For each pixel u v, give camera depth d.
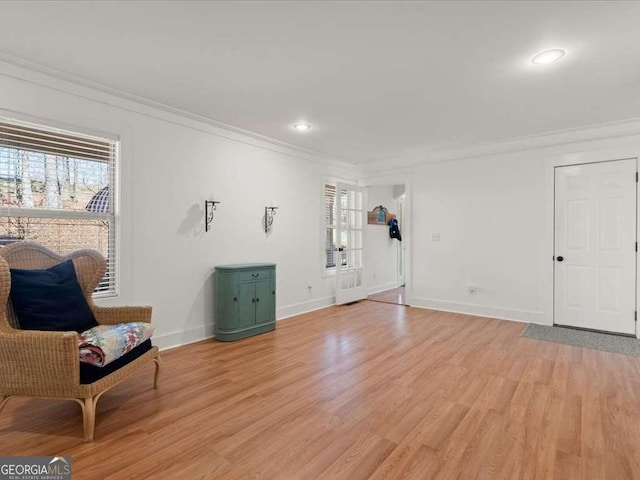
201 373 2.76
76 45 2.22
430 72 2.55
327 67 2.49
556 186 4.11
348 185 5.60
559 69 2.50
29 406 2.24
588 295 3.95
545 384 2.54
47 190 2.63
